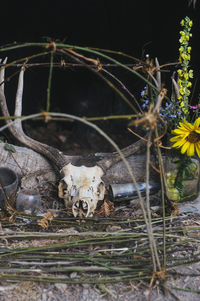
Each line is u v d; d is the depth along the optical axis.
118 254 2.67
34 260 2.69
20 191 3.42
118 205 3.65
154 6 6.95
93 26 7.54
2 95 3.42
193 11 6.16
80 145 6.48
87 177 3.32
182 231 2.98
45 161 3.82
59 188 3.39
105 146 6.45
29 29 7.47
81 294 2.44
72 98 7.23
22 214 3.20
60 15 7.52
